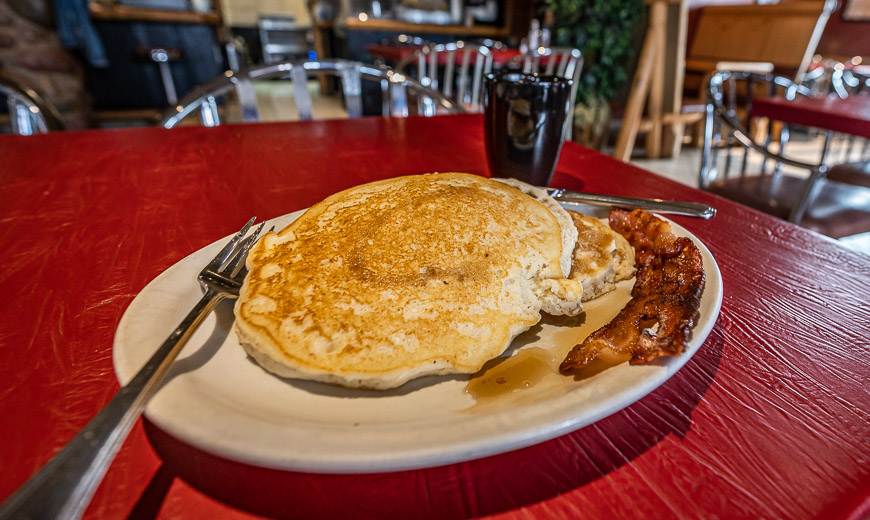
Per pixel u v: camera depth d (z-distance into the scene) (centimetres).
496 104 43
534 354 21
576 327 23
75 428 19
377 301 20
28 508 13
